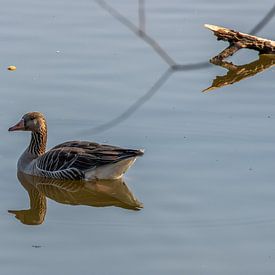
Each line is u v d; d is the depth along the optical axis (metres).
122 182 15.56
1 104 18.55
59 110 18.34
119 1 25.45
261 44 22.61
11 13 24.30
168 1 25.55
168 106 18.64
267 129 17.41
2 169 16.45
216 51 22.50
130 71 20.52
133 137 17.22
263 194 14.71
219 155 16.34
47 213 14.52
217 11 24.80
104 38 22.61
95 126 17.73
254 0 25.73
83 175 16.05
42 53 21.48
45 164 16.44
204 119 17.92
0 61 20.94
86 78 19.97
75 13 24.34
